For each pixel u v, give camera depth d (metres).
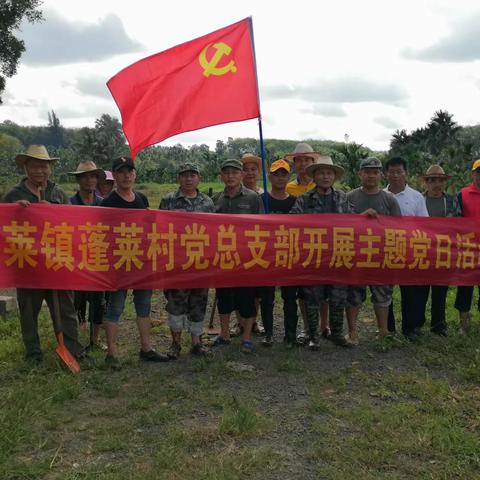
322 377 4.65
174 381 4.57
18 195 4.94
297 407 4.07
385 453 3.28
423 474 3.09
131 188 5.20
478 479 3.01
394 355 5.27
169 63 5.32
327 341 5.76
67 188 38.62
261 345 5.63
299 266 5.32
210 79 5.32
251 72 5.39
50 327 6.07
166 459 3.19
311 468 3.18
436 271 5.66
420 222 5.64
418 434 3.51
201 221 5.12
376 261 5.48
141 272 4.98
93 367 4.83
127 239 4.95
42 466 3.14
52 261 4.80
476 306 7.29
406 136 38.94
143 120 5.24
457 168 21.08
